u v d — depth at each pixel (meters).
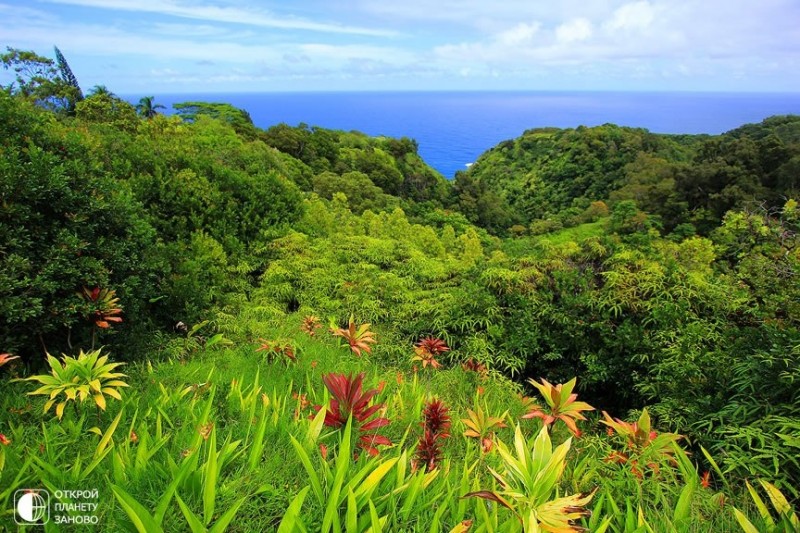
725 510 1.77
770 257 3.40
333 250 5.79
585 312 4.04
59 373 1.92
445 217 37.12
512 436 2.70
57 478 1.46
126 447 1.68
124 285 3.26
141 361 3.24
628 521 1.46
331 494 1.32
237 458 1.71
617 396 3.88
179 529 1.33
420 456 1.96
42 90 30.98
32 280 2.65
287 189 7.16
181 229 5.36
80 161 3.46
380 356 3.97
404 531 1.38
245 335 4.05
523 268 4.54
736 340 3.02
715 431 2.36
